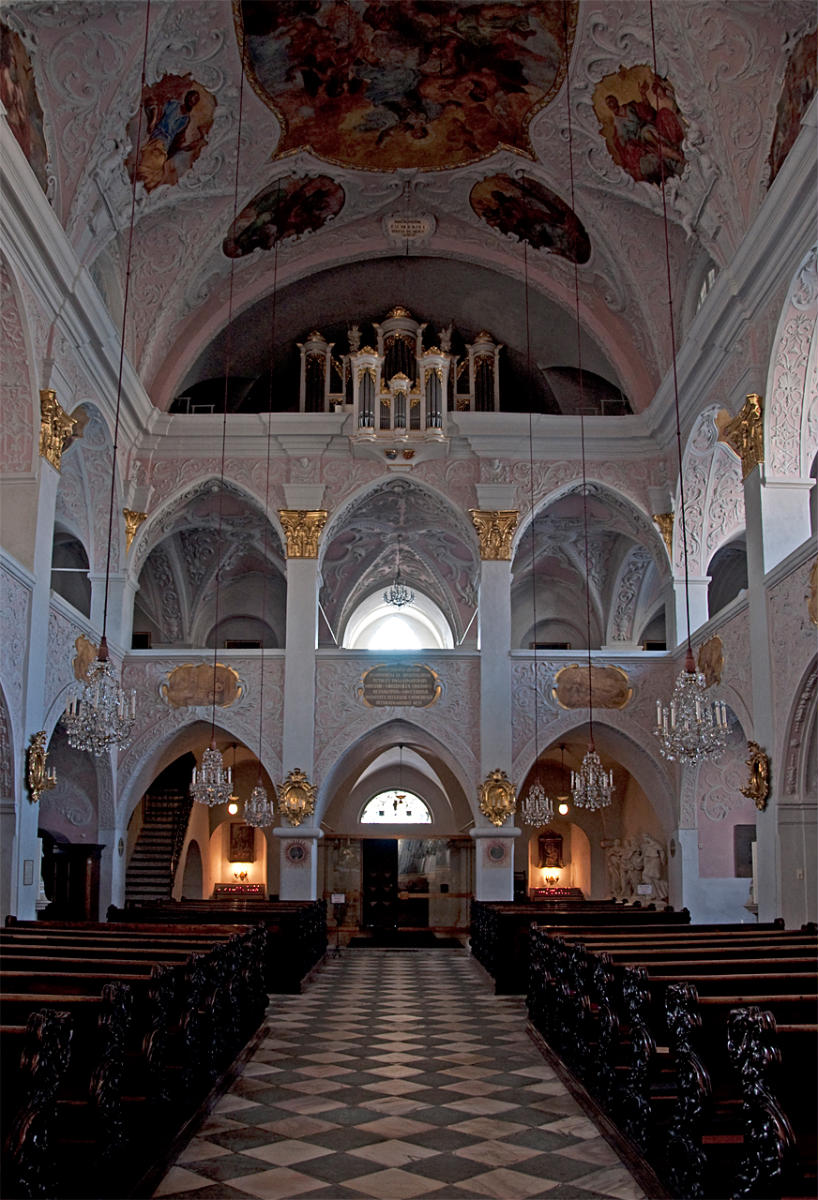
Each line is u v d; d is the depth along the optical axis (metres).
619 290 20.53
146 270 19.52
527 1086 9.29
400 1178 6.56
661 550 21.30
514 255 21.53
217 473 21.44
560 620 29.89
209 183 18.41
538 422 21.42
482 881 20.30
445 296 23.48
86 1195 5.38
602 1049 7.92
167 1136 6.87
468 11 15.56
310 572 21.08
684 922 15.54
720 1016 5.91
